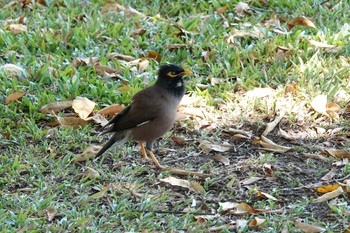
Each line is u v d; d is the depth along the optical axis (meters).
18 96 11.86
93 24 14.43
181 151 10.95
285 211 9.26
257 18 14.91
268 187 9.92
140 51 13.58
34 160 10.58
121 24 14.43
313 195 9.70
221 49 13.48
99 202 9.56
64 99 12.02
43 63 12.99
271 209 9.30
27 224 8.93
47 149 10.82
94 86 12.23
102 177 10.16
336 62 13.03
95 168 10.38
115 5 15.30
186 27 14.55
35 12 15.12
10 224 8.93
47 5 15.65
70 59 13.31
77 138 11.16
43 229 8.88
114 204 9.40
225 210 9.24
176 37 14.01
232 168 10.42
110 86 12.46
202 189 9.77
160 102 10.12
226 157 10.70
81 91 12.26
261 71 12.89
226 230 8.83
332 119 11.59
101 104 11.95
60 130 11.30
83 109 11.54
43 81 12.51
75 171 10.32
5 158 10.52
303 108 11.84
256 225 8.93
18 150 10.86
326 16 14.82
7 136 11.16
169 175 10.20
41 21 14.69
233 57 13.27
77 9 15.20
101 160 10.55
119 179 10.12
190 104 11.97
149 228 8.92
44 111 11.67
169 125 10.34
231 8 15.48
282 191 9.80
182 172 10.26
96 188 9.84
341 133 11.24
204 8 15.49
